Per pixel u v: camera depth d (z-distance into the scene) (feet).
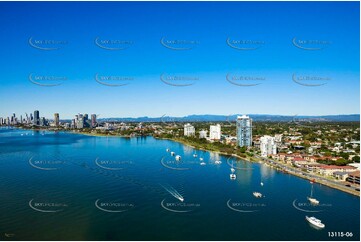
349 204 594.24
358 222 505.25
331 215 536.01
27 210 526.16
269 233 460.96
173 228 468.75
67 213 515.09
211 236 445.78
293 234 459.73
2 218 490.90
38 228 457.27
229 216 520.42
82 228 459.73
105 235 440.86
